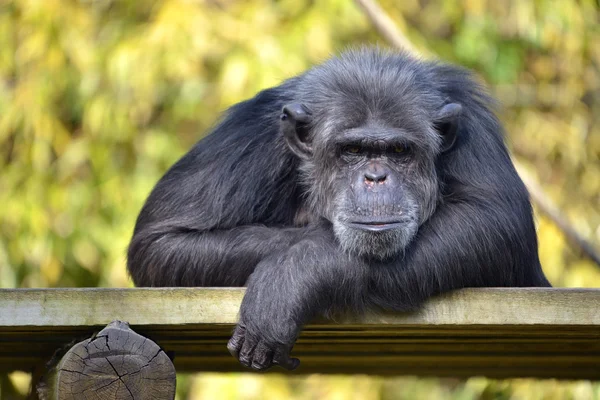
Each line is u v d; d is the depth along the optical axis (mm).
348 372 17609
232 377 25078
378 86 14078
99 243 26266
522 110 29844
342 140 13789
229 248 13891
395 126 13812
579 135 29250
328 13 26922
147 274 14430
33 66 26719
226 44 26156
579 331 13297
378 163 13664
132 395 11711
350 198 13203
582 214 28188
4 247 25859
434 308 12727
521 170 24156
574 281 26781
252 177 14625
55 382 12477
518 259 13719
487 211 13477
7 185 26250
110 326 11844
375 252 12578
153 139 27000
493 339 14398
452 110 14094
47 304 12078
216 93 26594
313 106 14492
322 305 12430
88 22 27312
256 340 12094
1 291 12055
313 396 26688
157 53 25938
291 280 12250
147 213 15211
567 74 29812
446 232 13109
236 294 12266
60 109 27531
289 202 15141
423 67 15125
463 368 17375
